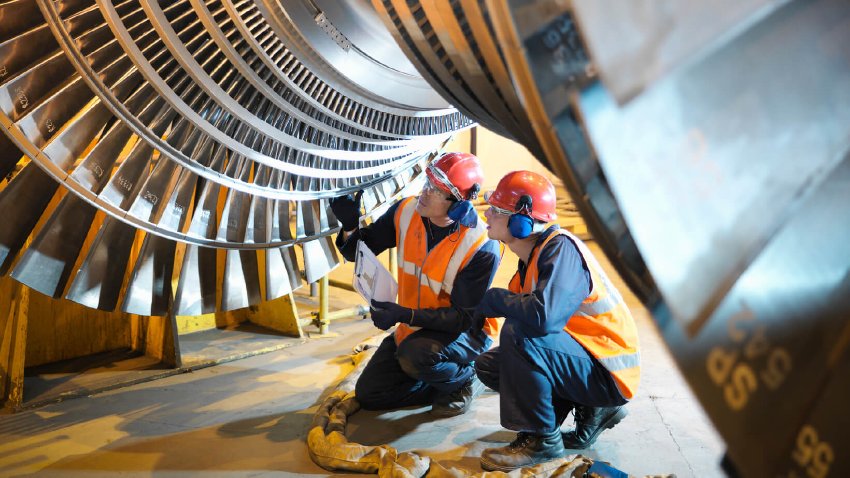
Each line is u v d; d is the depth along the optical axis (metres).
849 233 0.71
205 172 2.17
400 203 2.61
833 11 0.70
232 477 2.11
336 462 2.15
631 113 0.71
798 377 0.73
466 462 2.25
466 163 2.31
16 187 2.06
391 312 2.36
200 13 1.86
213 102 2.07
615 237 0.82
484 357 2.51
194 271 2.41
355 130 2.24
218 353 3.20
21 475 2.10
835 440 0.73
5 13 1.89
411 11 1.35
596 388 2.20
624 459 2.25
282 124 2.16
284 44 1.87
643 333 3.58
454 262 2.43
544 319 2.01
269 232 2.47
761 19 0.69
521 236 2.08
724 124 0.70
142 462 2.20
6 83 1.86
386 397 2.62
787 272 0.71
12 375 2.58
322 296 3.51
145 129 2.02
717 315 0.71
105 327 3.21
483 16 1.00
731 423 0.73
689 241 0.71
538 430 2.17
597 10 0.70
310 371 3.04
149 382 2.90
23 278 2.08
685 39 0.69
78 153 2.01
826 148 0.70
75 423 2.48
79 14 1.88
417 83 2.09
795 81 0.70
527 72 0.78
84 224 2.18
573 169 0.81
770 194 0.70
